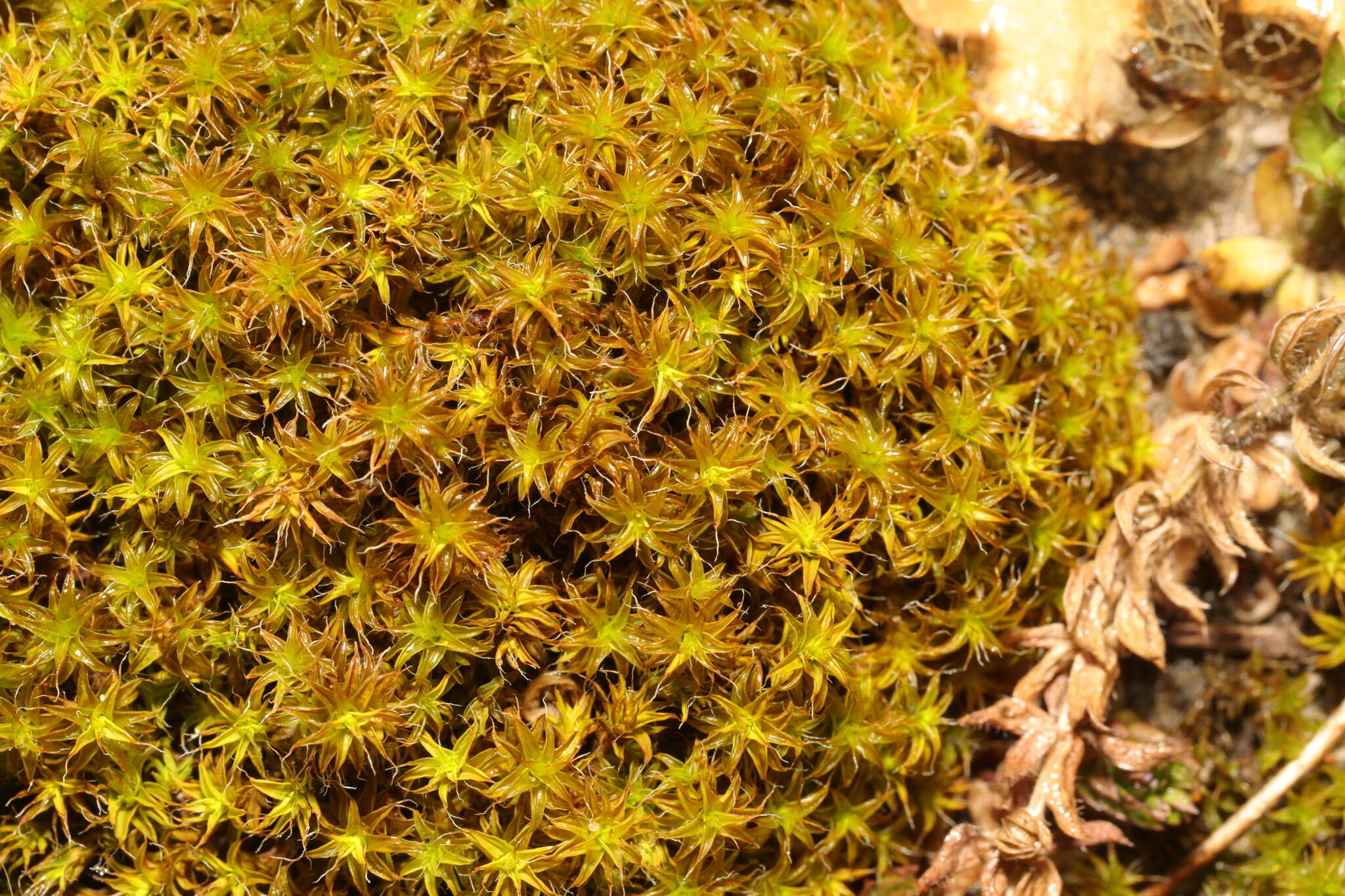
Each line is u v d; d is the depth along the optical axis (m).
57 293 0.18
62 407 0.18
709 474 0.18
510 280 0.18
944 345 0.18
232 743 0.18
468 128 0.18
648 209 0.18
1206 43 0.19
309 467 0.17
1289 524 0.20
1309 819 0.19
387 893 0.18
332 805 0.18
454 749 0.18
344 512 0.18
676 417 0.18
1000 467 0.19
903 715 0.18
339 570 0.18
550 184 0.18
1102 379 0.19
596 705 0.18
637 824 0.18
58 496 0.18
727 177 0.18
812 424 0.18
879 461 0.18
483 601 0.18
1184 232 0.20
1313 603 0.20
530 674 0.18
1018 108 0.19
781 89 0.18
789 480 0.18
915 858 0.19
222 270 0.18
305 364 0.18
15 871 0.18
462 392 0.18
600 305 0.18
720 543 0.18
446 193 0.18
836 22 0.19
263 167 0.18
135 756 0.18
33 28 0.18
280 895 0.18
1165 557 0.19
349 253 0.18
